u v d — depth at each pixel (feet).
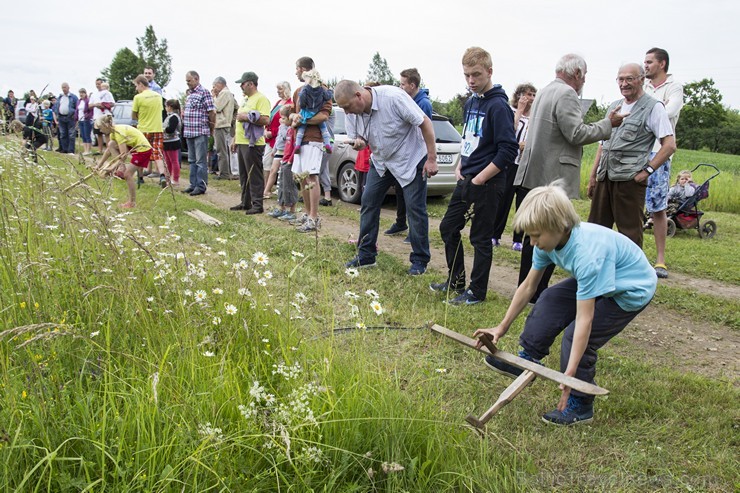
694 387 12.01
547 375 9.55
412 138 18.29
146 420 7.88
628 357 13.82
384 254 21.98
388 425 8.71
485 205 16.03
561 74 15.65
